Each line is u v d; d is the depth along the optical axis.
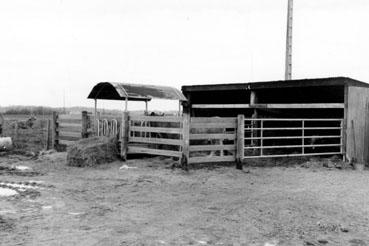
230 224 8.02
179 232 7.41
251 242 6.98
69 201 9.72
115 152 16.55
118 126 17.17
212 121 14.57
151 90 19.33
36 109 72.06
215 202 9.88
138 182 12.38
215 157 14.69
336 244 7.00
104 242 6.75
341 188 12.03
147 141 15.95
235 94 23.36
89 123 19.48
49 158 17.64
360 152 17.80
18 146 22.34
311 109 22.02
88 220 8.07
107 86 18.39
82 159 15.62
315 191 11.48
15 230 7.28
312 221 8.34
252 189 11.59
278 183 12.64
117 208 9.12
